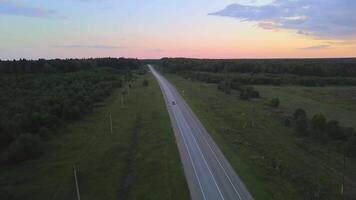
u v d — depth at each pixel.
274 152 61.28
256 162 55.53
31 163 57.06
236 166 53.41
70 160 58.12
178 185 46.59
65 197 45.03
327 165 55.38
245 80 172.62
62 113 83.00
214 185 46.53
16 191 46.84
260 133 74.06
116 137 71.31
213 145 64.25
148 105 106.88
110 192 46.09
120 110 98.94
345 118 91.25
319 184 47.78
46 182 49.56
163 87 153.75
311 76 197.12
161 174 50.81
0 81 116.94
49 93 98.81
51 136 70.94
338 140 68.75
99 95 112.50
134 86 155.62
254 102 114.69
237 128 78.31
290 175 50.56
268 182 47.75
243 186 46.16
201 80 184.50
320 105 110.38
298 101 118.12
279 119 88.31
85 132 75.19
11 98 91.06
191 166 53.47
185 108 101.38
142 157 58.62
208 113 94.38
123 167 54.94
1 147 62.06
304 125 73.50
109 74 179.25
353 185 47.97
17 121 68.19
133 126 80.44
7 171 53.88
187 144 64.94
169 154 59.16
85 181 49.78
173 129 76.19
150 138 69.75
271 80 171.50
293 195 44.03
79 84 120.38
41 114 73.81
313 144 66.50
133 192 45.62
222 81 160.25
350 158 58.69
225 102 113.56
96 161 57.47
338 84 169.12
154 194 44.50
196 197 43.03
